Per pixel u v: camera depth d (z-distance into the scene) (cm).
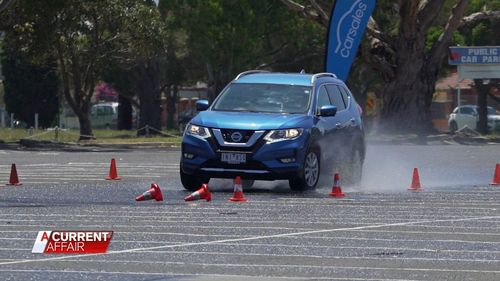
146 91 16088
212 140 4494
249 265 2734
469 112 16800
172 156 8181
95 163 7106
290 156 4459
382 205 4109
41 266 2712
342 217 3706
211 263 2766
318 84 4938
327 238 3203
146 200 4256
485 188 4966
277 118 4562
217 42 14000
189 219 3631
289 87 4866
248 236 3234
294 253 2928
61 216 3694
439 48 11812
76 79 12562
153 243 3088
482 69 12644
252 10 13975
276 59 15812
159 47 12644
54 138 12088
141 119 16138
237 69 14412
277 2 14425
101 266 2716
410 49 11656
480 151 9050
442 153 8638
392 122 11744
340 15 8269
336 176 4459
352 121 5138
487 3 14725
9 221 3541
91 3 11912
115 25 12238
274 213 3816
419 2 11331
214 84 15162
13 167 5153
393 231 3359
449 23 11669
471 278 2558
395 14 13875
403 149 9394
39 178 5644
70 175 5891
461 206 4094
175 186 5038
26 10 11094
